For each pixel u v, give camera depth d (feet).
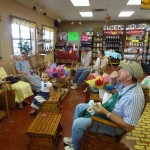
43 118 7.37
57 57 29.81
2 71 12.19
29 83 12.54
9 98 10.64
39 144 6.34
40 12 22.16
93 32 31.71
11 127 8.54
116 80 6.95
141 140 7.72
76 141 5.73
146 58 28.60
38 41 23.07
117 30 29.73
